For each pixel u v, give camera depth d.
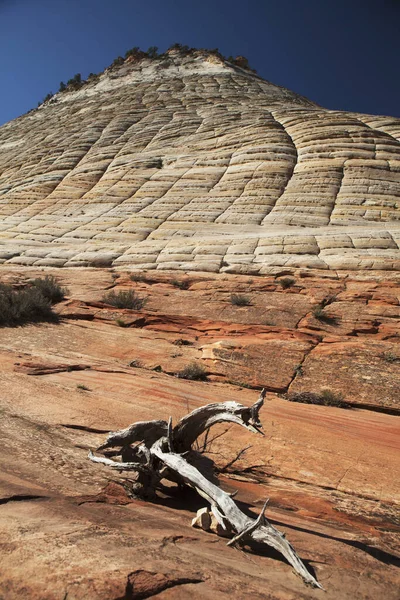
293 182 43.25
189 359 12.10
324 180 42.66
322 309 16.72
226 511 3.56
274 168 45.50
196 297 18.89
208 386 10.20
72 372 9.97
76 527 3.20
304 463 6.44
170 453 4.39
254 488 5.36
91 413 7.33
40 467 4.61
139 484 4.36
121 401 8.20
